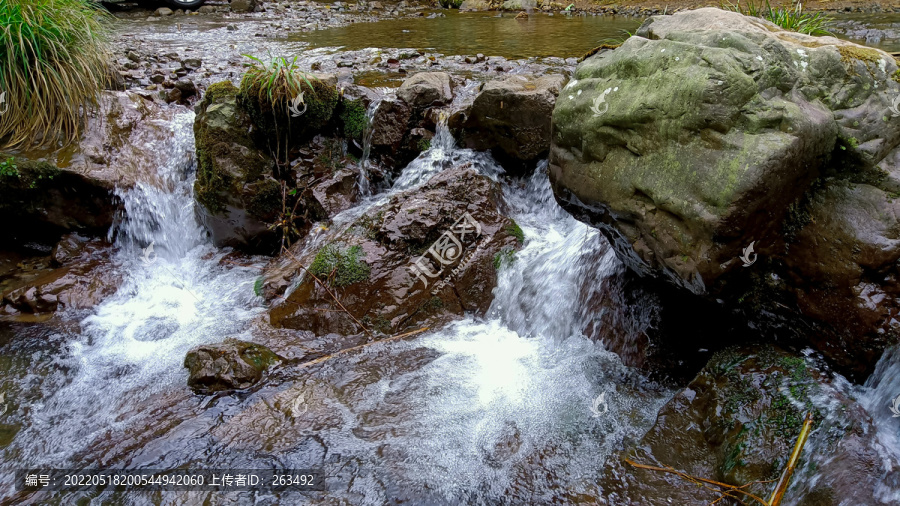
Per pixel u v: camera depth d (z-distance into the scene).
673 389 3.43
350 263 4.11
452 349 3.84
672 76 2.65
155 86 6.24
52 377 3.73
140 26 10.98
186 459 3.02
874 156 2.61
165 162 5.38
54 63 5.28
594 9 12.66
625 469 2.85
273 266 4.77
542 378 3.58
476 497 2.80
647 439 2.96
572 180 3.22
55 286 4.49
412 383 3.54
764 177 2.40
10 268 4.91
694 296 3.26
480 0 14.01
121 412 3.38
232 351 3.57
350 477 2.90
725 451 2.77
